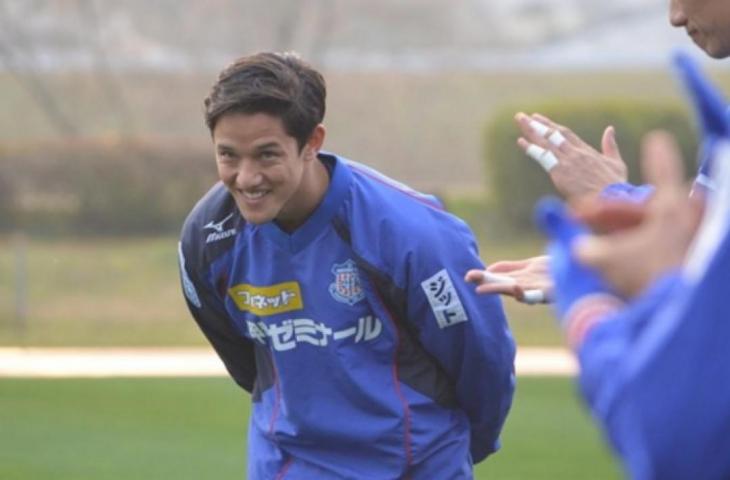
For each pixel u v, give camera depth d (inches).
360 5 4475.9
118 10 4037.9
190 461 1152.2
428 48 4530.0
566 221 249.1
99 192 3051.2
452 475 504.7
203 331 536.1
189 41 3981.3
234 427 1339.8
